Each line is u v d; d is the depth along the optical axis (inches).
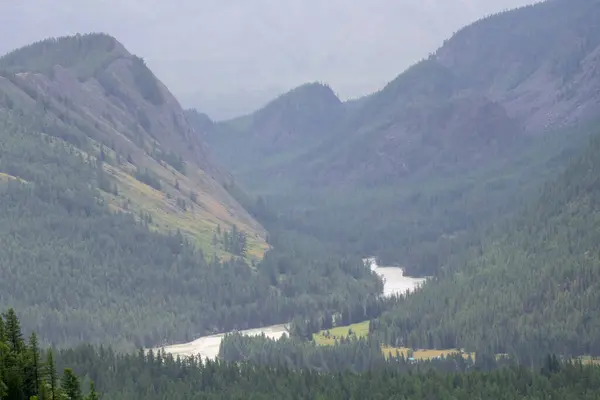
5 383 7190.0
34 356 7386.8
